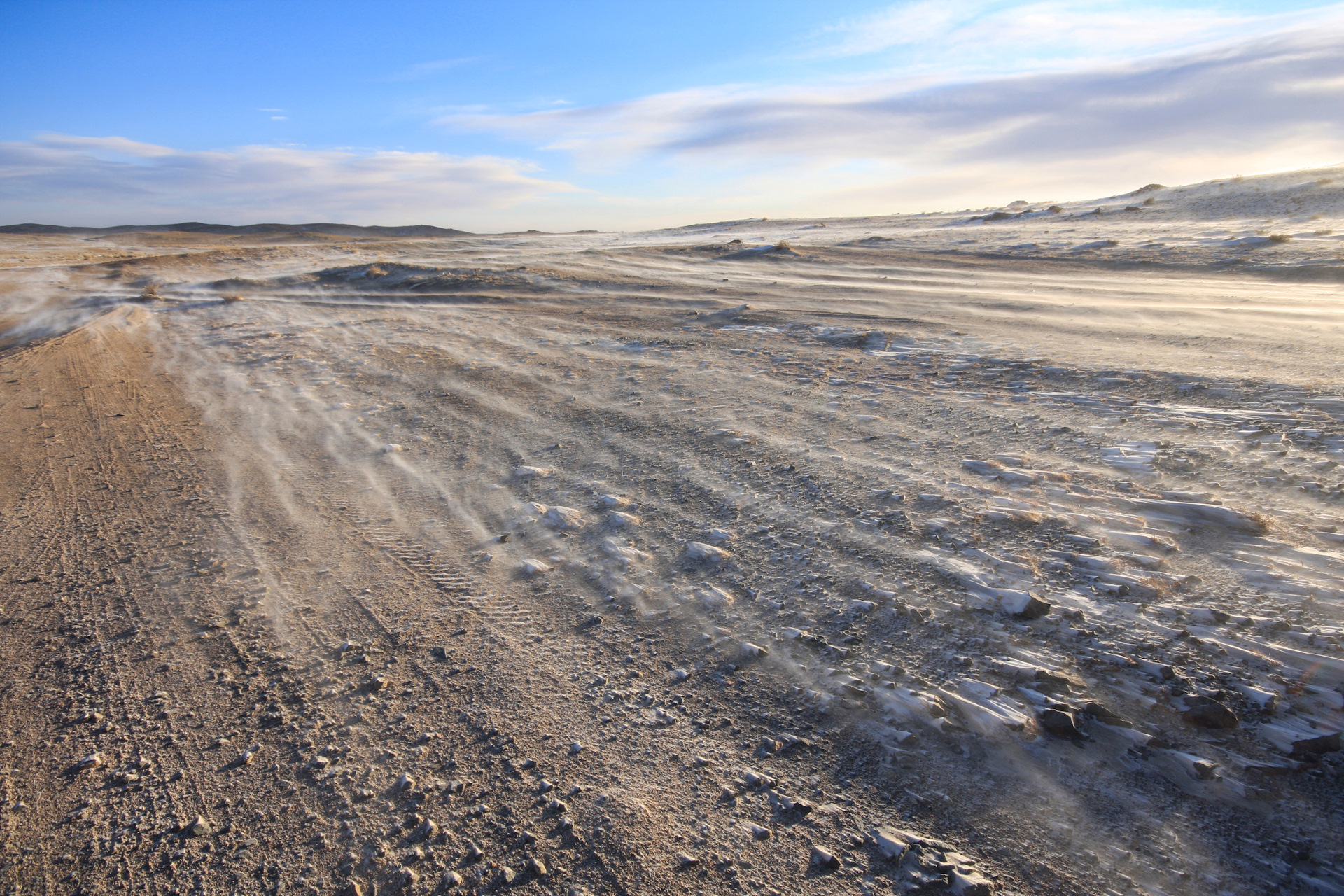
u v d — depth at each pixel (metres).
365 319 18.03
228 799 3.12
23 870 2.81
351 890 2.61
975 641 3.63
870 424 6.98
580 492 6.30
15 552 5.96
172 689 3.96
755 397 8.37
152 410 10.50
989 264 20.33
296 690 3.88
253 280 28.73
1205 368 7.26
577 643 4.13
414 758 3.29
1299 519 4.18
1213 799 2.61
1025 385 7.54
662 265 25.44
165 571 5.46
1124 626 3.55
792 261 24.14
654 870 2.59
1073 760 2.87
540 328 14.80
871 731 3.19
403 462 7.59
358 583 5.07
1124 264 18.30
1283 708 2.92
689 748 3.23
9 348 17.56
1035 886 2.39
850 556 4.62
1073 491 4.97
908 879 2.46
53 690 4.02
